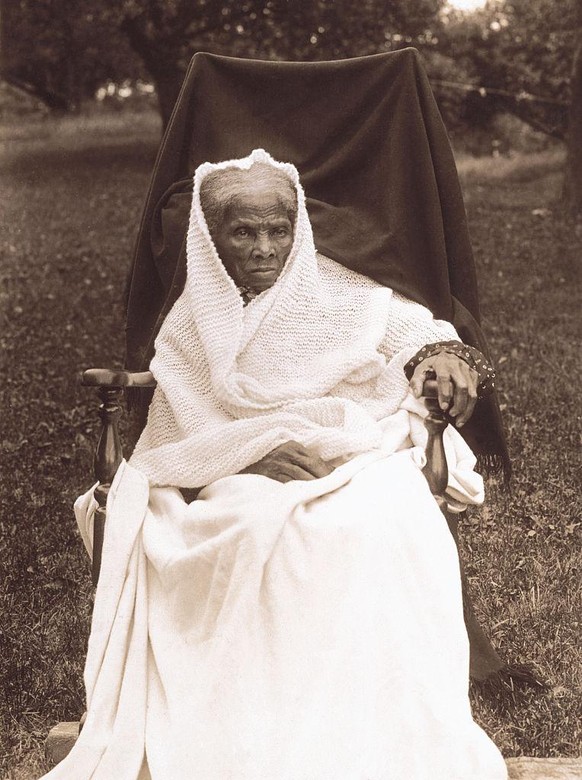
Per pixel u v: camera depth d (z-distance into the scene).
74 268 11.41
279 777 2.50
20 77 25.09
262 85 3.83
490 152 22.09
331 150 3.81
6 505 5.39
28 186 16.64
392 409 3.29
